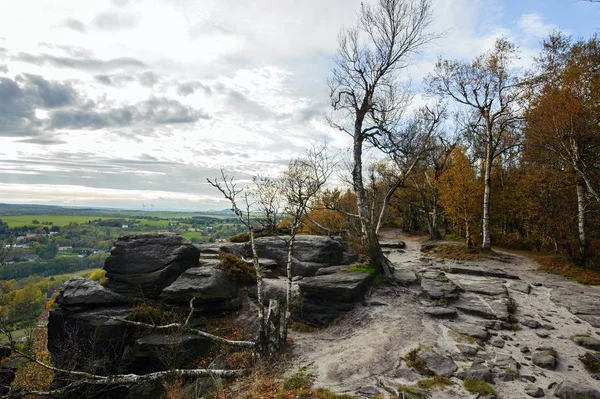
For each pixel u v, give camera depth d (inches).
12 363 546.0
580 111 741.9
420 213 1913.1
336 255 816.3
